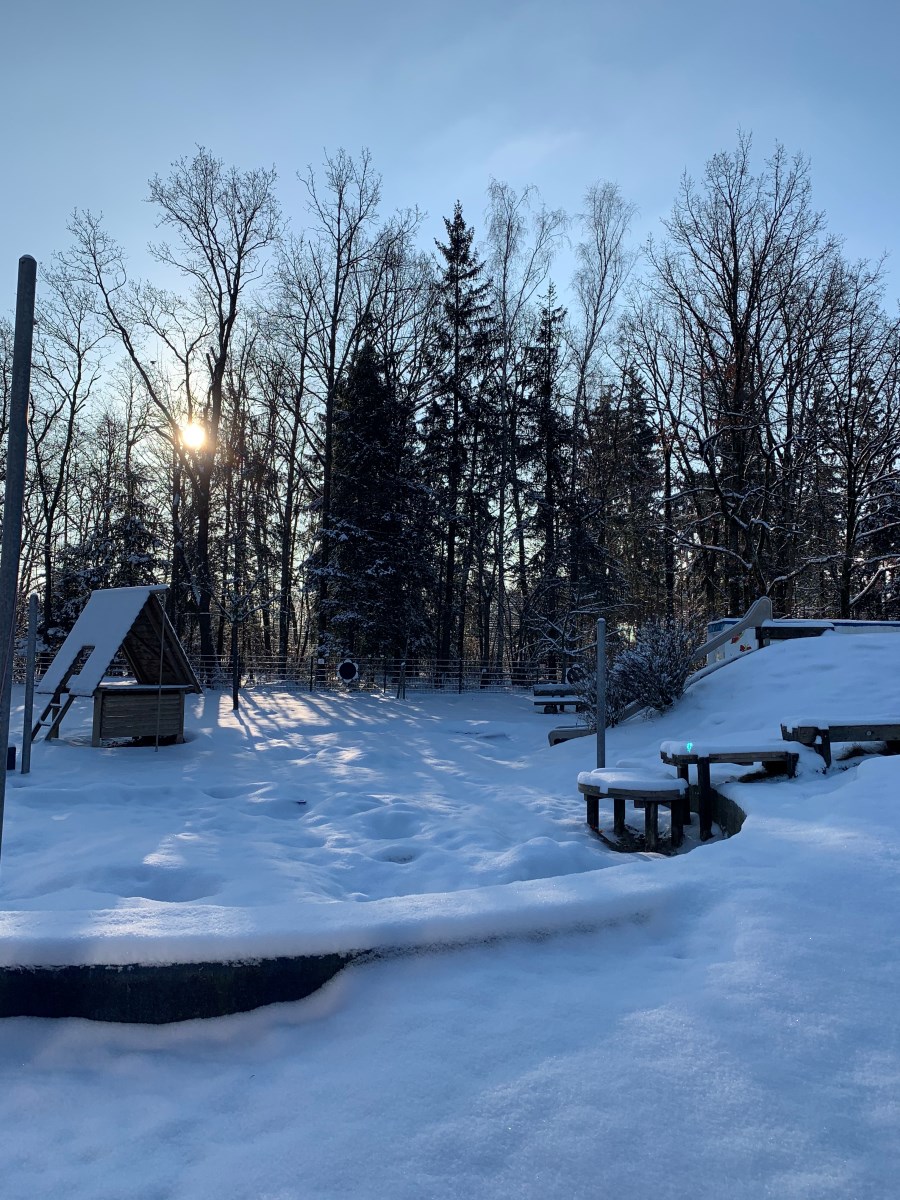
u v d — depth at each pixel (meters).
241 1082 2.71
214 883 5.25
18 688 23.28
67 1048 2.93
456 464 33.59
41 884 5.34
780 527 28.86
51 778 10.27
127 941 3.09
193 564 32.84
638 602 36.16
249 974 3.08
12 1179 2.25
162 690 13.82
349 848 6.68
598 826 7.70
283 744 13.93
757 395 29.42
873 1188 1.98
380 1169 2.14
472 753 13.23
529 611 33.50
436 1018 2.90
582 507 34.38
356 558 30.14
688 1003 2.89
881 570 28.56
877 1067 2.47
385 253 31.67
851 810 5.21
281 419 35.50
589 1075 2.48
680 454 31.42
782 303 28.69
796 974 3.02
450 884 5.56
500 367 34.66
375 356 31.36
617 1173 2.07
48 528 32.53
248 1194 2.09
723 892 3.84
